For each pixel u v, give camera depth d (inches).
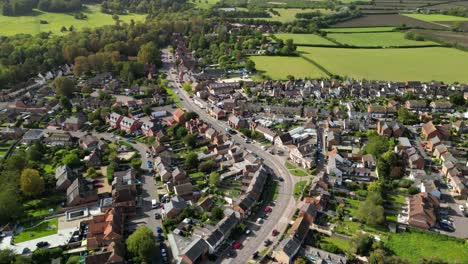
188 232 6107.3
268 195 7116.1
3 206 6205.7
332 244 5792.3
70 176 7416.3
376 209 6240.2
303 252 5615.2
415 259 5502.0
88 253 5669.3
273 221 6392.7
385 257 5255.9
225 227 6013.8
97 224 6013.8
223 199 7012.8
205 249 5605.3
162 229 6215.6
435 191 6963.6
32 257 5408.5
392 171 7613.2
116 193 6702.8
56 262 5452.8
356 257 5516.7
